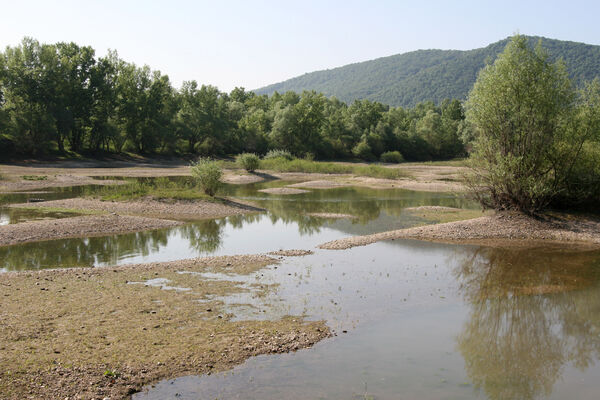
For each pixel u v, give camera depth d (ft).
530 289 49.08
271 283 48.49
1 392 24.76
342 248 66.80
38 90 223.51
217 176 113.19
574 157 86.69
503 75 84.48
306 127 342.23
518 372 30.42
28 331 33.27
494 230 78.28
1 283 45.60
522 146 84.38
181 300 42.09
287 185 165.68
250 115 368.48
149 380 27.58
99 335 33.19
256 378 28.30
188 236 75.31
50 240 69.36
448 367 30.73
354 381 28.35
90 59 251.19
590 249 68.33
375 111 431.02
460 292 47.73
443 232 77.30
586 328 38.63
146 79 281.13
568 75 84.99
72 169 210.59
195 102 320.91
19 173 175.32
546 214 86.38
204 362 29.94
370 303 43.37
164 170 224.53
